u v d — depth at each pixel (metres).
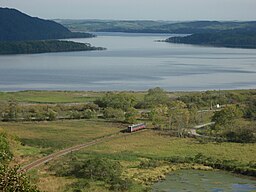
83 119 185.00
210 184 98.69
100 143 139.25
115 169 100.88
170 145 136.88
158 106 191.00
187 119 161.12
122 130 161.75
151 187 94.94
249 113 180.00
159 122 169.62
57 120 181.88
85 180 93.56
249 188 96.62
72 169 100.25
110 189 89.00
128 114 179.88
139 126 162.25
